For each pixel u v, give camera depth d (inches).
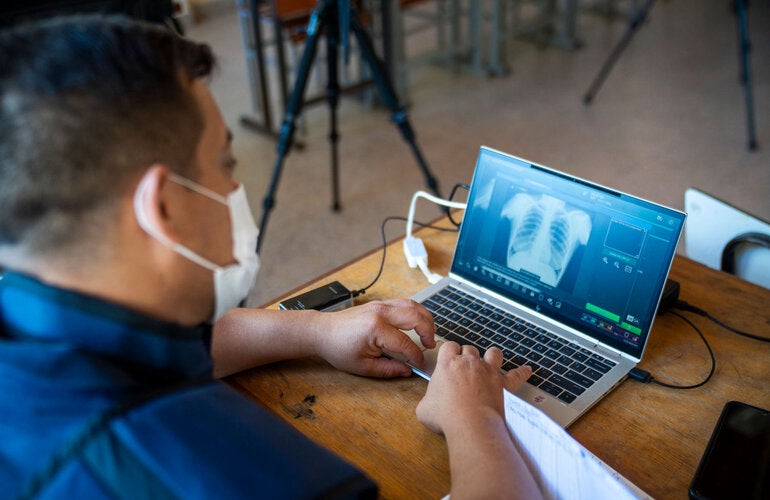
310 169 122.5
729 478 29.5
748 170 116.1
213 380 23.4
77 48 19.4
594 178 115.6
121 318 21.0
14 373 18.8
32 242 19.7
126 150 19.8
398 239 50.2
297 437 21.7
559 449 28.0
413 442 33.3
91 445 18.4
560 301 39.9
